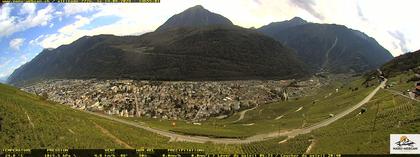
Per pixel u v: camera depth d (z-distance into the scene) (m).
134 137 133.25
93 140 111.88
